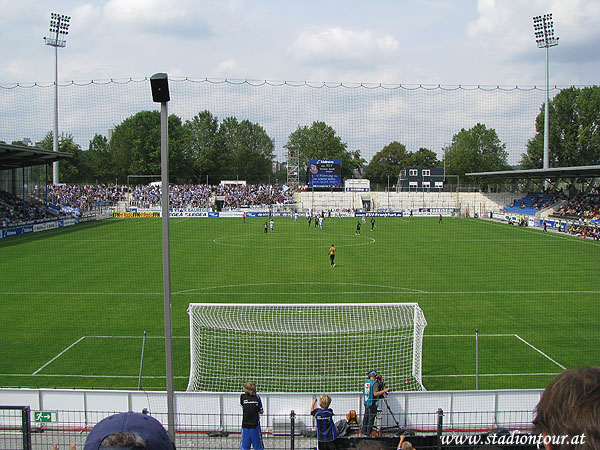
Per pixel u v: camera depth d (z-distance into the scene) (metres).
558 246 45.91
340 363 15.65
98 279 30.77
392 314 19.20
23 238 51.03
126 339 19.44
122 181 100.75
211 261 37.44
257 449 10.04
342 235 54.94
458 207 82.69
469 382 15.51
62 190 79.25
